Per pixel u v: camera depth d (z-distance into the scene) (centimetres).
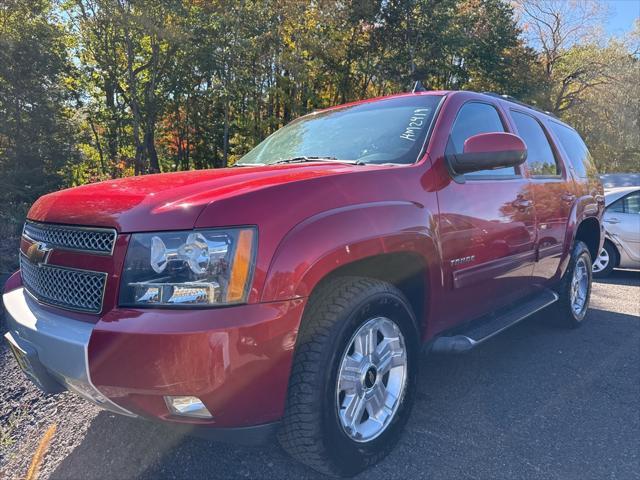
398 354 269
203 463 257
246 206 209
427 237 270
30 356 229
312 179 236
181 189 232
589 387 364
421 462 262
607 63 3231
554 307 491
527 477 252
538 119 457
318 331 225
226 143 2522
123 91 2589
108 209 221
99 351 198
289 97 2516
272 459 262
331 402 225
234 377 196
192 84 2584
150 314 196
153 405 199
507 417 314
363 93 3102
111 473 250
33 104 1594
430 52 2873
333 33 2598
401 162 292
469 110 348
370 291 242
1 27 1645
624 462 268
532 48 3397
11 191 1262
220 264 199
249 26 2241
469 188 312
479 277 320
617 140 3303
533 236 387
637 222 821
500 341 467
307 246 215
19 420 305
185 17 2178
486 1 3142
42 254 238
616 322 543
